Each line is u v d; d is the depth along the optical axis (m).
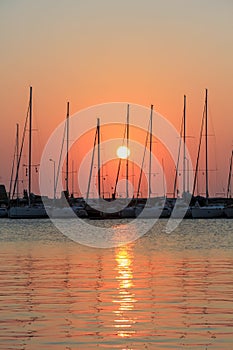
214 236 84.69
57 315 28.14
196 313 28.41
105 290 34.72
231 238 80.56
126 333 24.98
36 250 62.03
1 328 25.75
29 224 116.81
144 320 27.12
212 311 28.81
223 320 26.97
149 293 33.66
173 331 25.27
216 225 111.38
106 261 50.47
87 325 26.27
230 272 42.12
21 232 94.56
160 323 26.58
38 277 39.91
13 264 47.69
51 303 30.89
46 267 45.62
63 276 40.38
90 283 37.31
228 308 29.45
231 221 122.38
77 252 59.88
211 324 26.30
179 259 52.22
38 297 32.53
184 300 31.55
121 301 31.36
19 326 26.08
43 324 26.44
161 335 24.67
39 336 24.56
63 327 25.92
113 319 27.34
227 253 58.12
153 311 28.91
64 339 24.12
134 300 31.62
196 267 45.50
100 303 30.88
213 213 127.19
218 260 50.97
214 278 39.16
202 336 24.45
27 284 36.91
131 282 37.69
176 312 28.67
